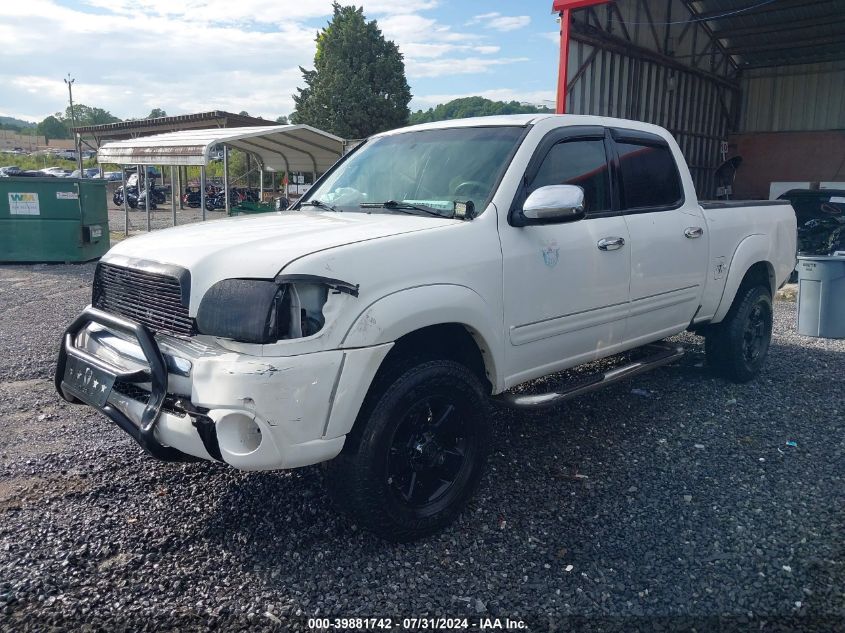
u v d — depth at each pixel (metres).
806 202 12.48
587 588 2.92
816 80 20.02
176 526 3.40
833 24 17.12
